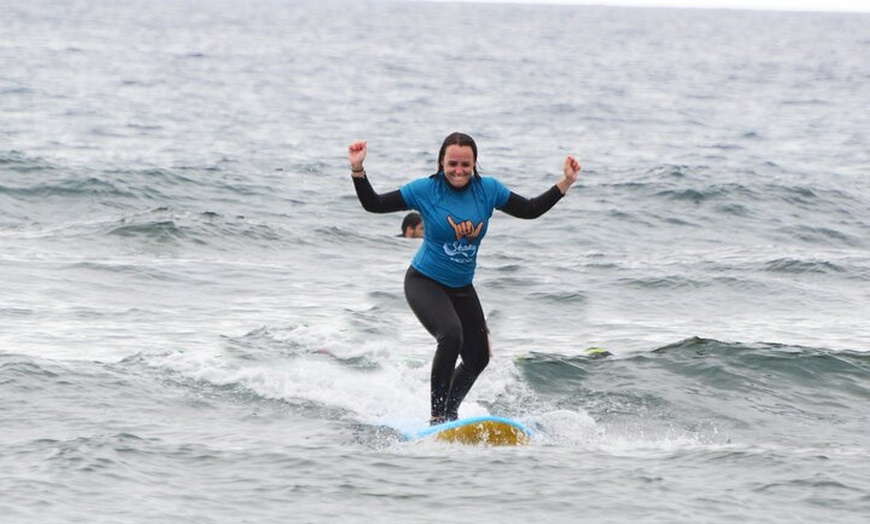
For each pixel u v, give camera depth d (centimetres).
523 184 10769
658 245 7956
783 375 4275
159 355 4303
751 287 6272
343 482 2892
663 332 5219
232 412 3672
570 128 17562
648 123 18875
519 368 4266
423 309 3522
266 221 8331
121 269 6175
